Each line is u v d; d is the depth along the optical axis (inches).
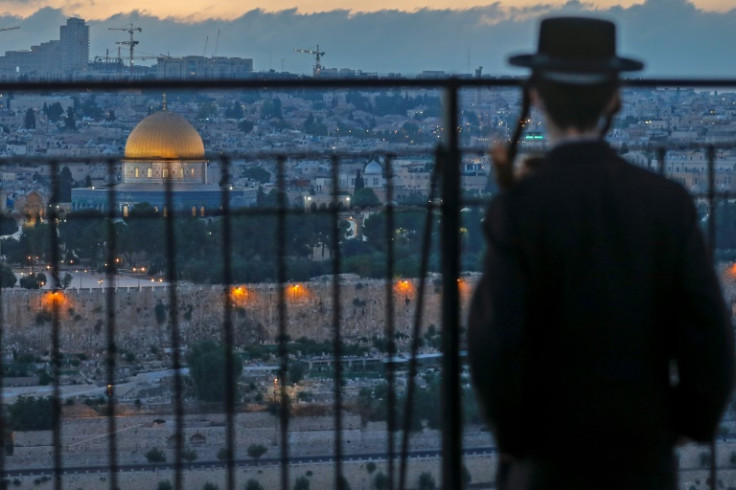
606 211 205.2
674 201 209.8
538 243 204.7
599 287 203.0
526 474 213.0
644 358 205.9
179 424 325.7
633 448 204.8
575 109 209.9
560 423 205.5
